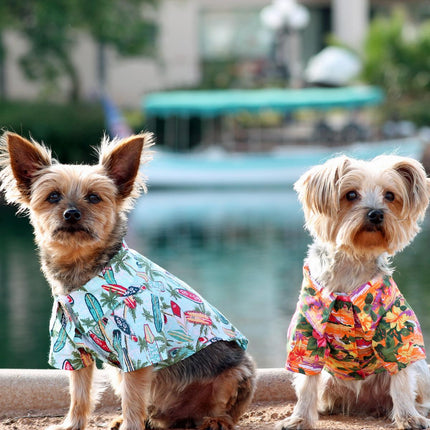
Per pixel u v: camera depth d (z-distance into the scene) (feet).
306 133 114.83
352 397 18.63
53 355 16.57
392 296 17.03
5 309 42.39
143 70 140.36
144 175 18.21
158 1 117.50
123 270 16.56
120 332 15.98
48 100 114.52
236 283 49.19
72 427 17.07
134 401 16.26
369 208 16.75
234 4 143.33
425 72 121.39
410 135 110.11
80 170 17.42
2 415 19.34
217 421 17.17
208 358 17.24
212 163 99.91
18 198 17.74
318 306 16.98
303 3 151.23
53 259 16.94
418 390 18.02
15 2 103.19
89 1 103.35
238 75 135.64
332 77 118.01
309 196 17.43
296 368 17.21
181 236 67.51
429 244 61.98
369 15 151.43
